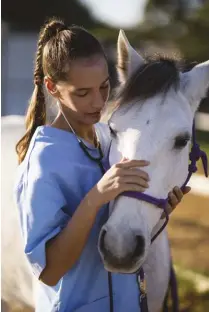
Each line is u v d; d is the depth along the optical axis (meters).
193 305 3.32
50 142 1.79
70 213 1.81
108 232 1.66
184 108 1.92
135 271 1.67
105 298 1.82
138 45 14.93
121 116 1.86
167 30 14.80
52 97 1.94
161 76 1.88
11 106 14.91
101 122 2.18
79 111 1.78
